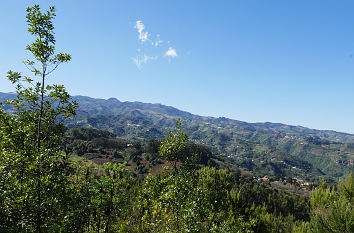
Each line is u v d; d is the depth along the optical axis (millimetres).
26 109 6789
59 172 6586
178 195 8344
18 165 6270
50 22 7004
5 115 6539
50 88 6930
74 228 7125
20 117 6645
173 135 8992
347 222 10508
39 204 5941
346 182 14398
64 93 7094
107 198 8664
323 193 15930
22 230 5734
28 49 6762
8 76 6469
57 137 7191
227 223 11273
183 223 8391
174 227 8820
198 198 8492
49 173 6488
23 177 6203
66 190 6816
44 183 6219
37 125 6816
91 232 9469
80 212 7484
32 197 6094
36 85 6773
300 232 17375
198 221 8602
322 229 12062
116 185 8898
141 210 13883
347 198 13633
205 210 9125
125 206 9922
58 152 6754
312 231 13227
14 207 5773
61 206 6504
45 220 6141
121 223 11461
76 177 8445
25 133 6750
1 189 5758
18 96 6625
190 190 8648
